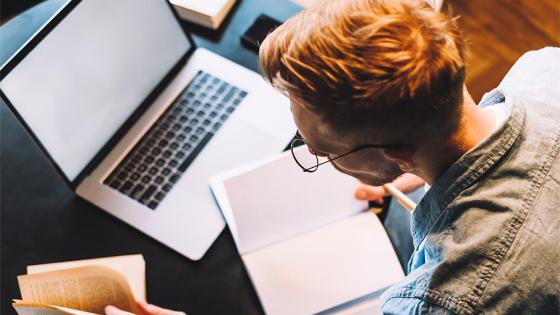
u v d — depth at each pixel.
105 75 0.87
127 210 0.89
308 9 0.49
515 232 0.51
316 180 0.84
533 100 0.59
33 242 0.89
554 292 0.50
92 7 0.81
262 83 0.98
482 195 0.53
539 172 0.52
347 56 0.44
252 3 1.05
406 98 0.45
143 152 0.94
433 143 0.50
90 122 0.88
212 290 0.85
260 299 0.81
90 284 0.77
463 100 0.49
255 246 0.85
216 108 0.97
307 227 0.86
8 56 1.02
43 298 0.75
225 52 1.02
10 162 0.95
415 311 0.55
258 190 0.82
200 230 0.88
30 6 1.36
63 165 0.87
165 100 0.98
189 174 0.92
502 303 0.51
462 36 0.48
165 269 0.86
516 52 1.64
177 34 0.96
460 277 0.52
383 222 0.88
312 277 0.82
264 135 0.95
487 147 0.51
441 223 0.55
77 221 0.90
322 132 0.51
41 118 0.80
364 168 0.57
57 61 0.79
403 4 0.46
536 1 1.71
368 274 0.82
